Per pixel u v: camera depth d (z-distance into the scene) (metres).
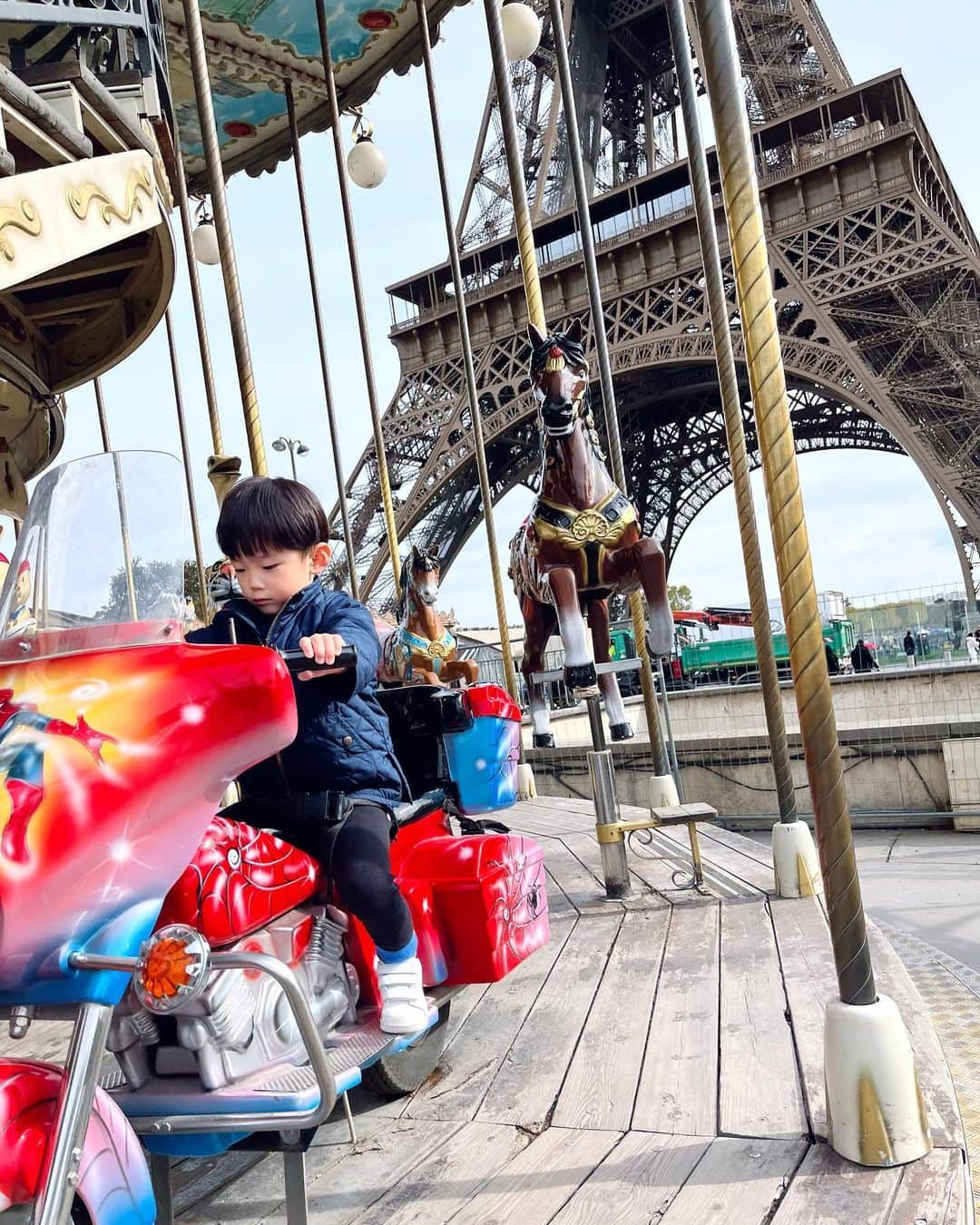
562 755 10.38
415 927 2.54
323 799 2.20
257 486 2.17
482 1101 2.60
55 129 3.44
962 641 17.38
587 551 4.05
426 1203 2.08
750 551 4.43
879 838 8.11
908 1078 2.02
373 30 7.18
